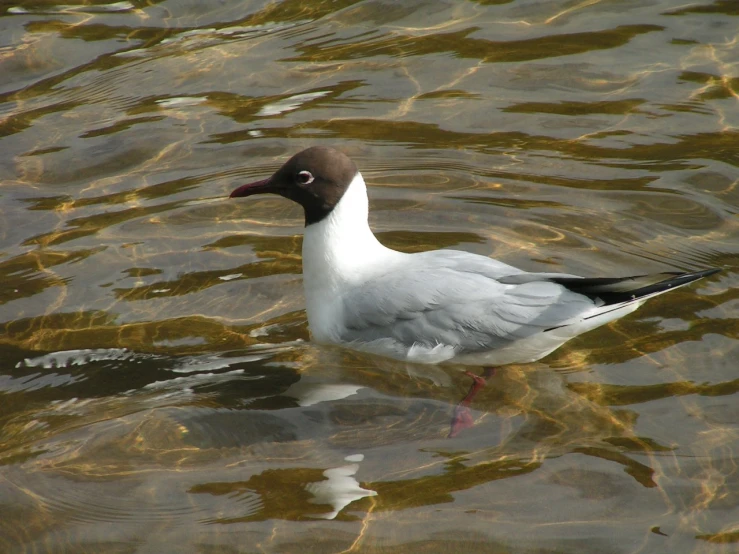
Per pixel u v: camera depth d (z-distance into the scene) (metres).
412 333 9.69
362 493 8.34
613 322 10.55
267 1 17.97
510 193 12.80
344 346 10.23
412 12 17.42
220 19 17.58
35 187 13.40
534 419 9.26
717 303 10.66
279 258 11.80
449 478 8.49
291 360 10.17
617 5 17.27
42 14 17.70
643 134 13.94
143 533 8.01
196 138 14.34
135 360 10.20
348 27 17.11
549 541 7.73
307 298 10.41
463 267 9.79
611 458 8.65
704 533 7.75
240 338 10.52
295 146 14.02
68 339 10.53
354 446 8.96
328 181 9.89
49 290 11.32
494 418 9.30
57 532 8.05
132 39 16.97
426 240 11.90
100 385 9.84
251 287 11.32
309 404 9.52
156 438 9.10
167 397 9.65
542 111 14.63
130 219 12.62
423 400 9.60
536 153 13.66
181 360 10.19
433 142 14.01
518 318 9.40
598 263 11.30
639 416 9.17
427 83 15.44
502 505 8.15
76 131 14.63
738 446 8.69
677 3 17.19
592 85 15.15
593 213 12.30
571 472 8.52
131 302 11.11
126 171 13.70
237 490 8.44
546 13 17.20
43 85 15.81
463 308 9.55
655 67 15.50
